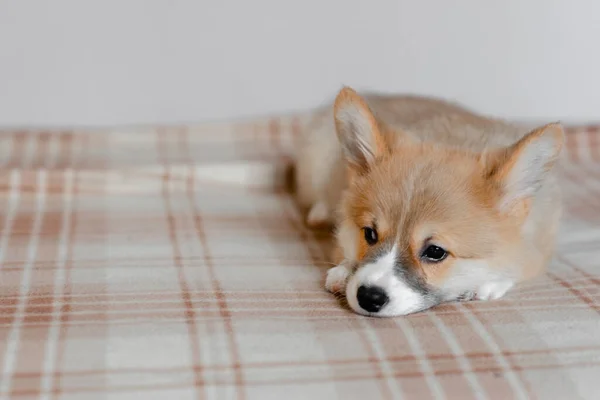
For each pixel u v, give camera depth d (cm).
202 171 96
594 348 69
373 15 105
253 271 79
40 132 103
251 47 105
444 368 66
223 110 107
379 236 73
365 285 71
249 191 97
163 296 74
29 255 80
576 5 106
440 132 81
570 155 107
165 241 84
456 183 73
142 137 104
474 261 73
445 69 107
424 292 72
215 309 72
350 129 77
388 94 101
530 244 76
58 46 102
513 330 70
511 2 105
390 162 75
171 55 104
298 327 70
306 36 105
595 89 109
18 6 100
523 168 73
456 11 105
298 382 65
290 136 106
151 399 63
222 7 103
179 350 67
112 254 81
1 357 65
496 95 109
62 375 64
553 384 65
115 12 102
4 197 91
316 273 79
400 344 68
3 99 104
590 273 79
